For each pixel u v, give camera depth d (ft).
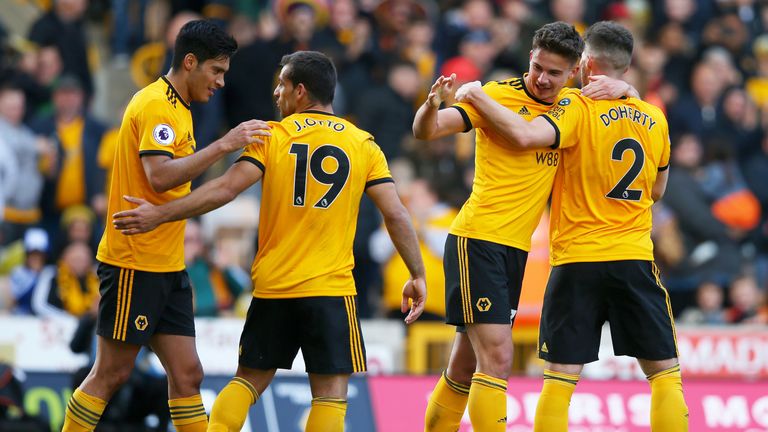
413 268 86.58
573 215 87.81
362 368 84.94
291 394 125.90
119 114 184.24
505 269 87.66
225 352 132.98
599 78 88.07
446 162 153.38
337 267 84.48
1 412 116.47
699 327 140.77
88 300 138.21
